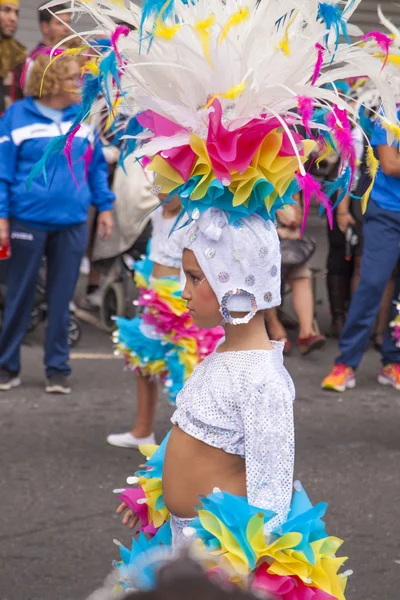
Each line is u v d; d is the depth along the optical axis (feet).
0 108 30.91
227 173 8.98
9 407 23.62
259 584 8.73
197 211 9.25
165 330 18.93
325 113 9.43
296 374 27.61
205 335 18.90
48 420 22.75
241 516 8.82
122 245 30.35
